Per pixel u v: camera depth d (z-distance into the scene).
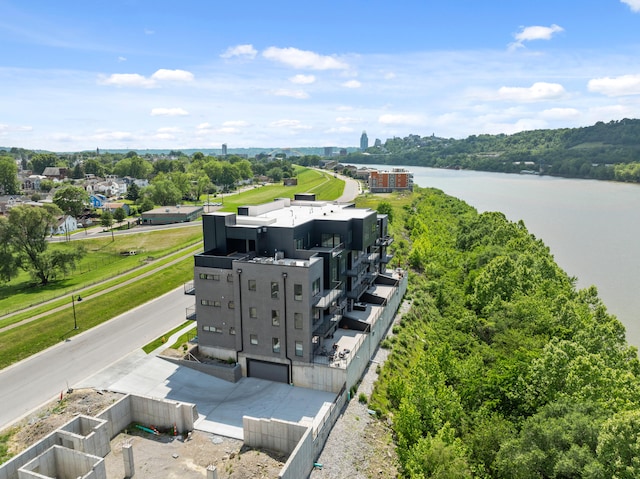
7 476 31.50
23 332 57.31
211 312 50.41
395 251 99.62
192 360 50.47
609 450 30.98
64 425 35.88
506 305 61.81
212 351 51.03
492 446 38.34
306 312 45.81
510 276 69.62
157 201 187.62
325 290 51.50
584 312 61.09
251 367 49.28
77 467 32.94
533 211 174.25
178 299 73.19
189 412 39.59
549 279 72.94
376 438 41.03
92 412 40.47
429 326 69.12
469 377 47.34
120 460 35.62
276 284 46.38
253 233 51.41
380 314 60.00
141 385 46.28
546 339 54.44
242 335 48.81
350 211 67.50
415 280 86.00
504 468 35.53
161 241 130.12
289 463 31.83
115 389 45.09
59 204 159.38
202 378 48.34
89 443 34.56
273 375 48.53
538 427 35.47
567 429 34.84
